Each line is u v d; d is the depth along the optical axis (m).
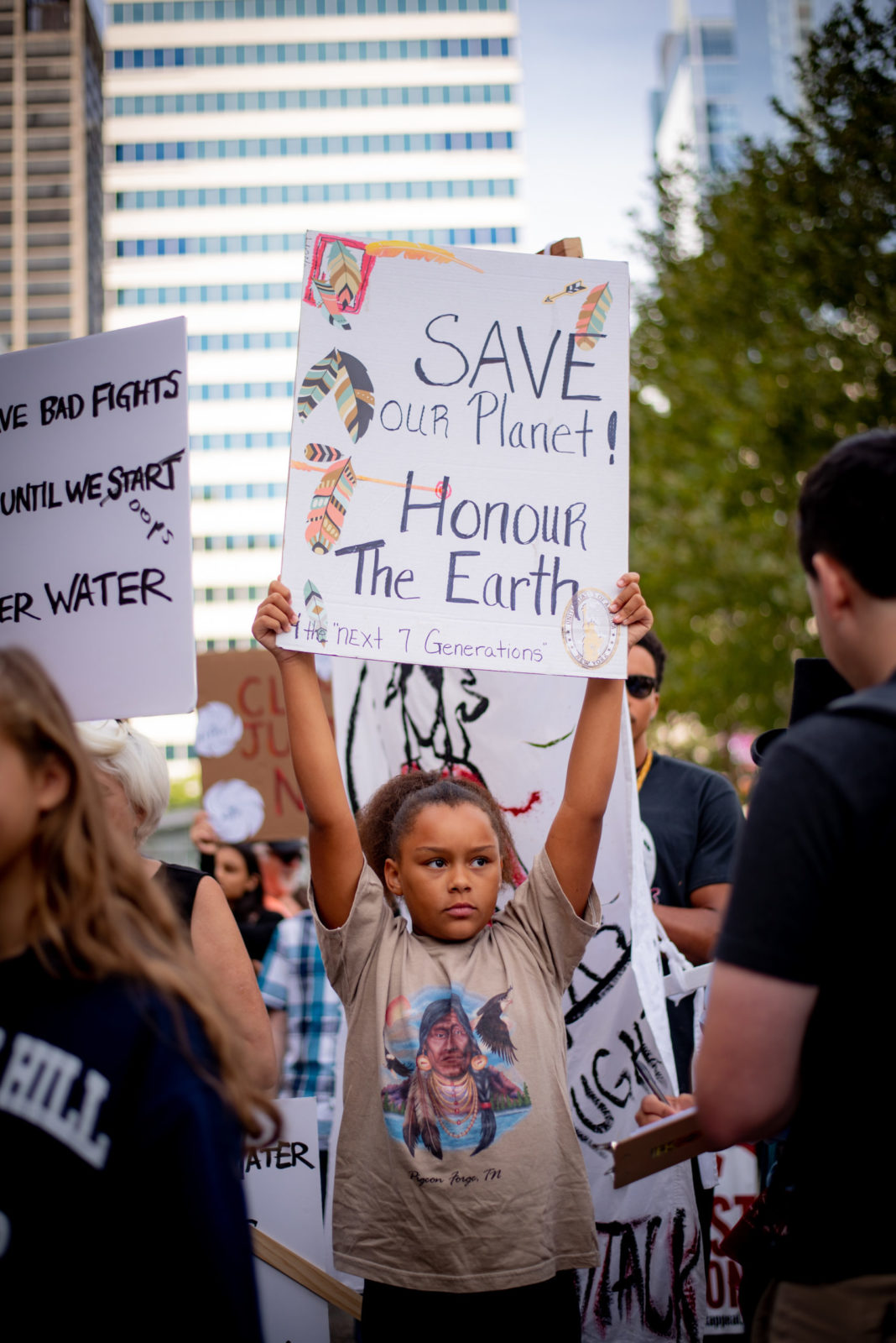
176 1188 1.27
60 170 79.62
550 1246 2.04
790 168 11.55
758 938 1.45
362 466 2.32
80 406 2.44
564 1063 2.21
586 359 2.46
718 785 3.28
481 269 2.43
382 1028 2.14
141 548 2.36
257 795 4.55
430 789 2.33
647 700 3.27
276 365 81.19
